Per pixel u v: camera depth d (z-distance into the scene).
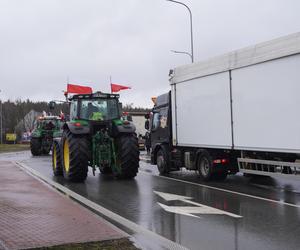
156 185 13.21
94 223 7.71
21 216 8.34
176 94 15.60
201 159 14.34
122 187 12.83
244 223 7.98
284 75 10.65
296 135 10.30
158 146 16.83
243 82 12.10
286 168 11.36
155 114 17.33
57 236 6.80
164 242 6.77
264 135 11.34
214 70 13.29
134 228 7.71
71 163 13.83
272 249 6.34
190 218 8.46
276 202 10.03
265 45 11.20
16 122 89.06
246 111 11.99
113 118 15.30
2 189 11.98
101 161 14.77
